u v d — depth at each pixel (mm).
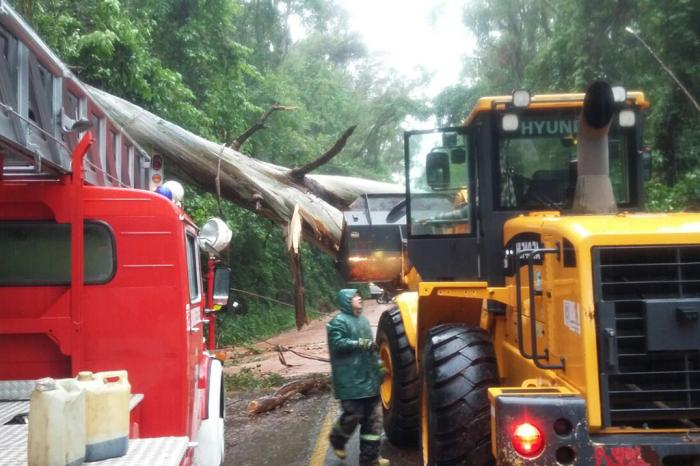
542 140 5840
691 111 15531
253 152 26656
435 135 6246
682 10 15305
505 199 5789
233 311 7391
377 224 10492
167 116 16172
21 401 4309
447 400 4855
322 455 7117
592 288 4012
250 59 31250
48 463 3090
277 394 10008
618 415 3969
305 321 11383
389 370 7648
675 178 15930
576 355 4117
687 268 4082
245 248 24312
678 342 3939
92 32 14273
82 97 5113
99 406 3482
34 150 3902
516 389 4137
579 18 18625
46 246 4543
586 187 5012
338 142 11234
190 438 4637
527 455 3840
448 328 5316
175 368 4453
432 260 6172
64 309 4434
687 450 3842
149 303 4469
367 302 32344
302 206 11430
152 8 18453
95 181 5266
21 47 3928
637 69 17453
